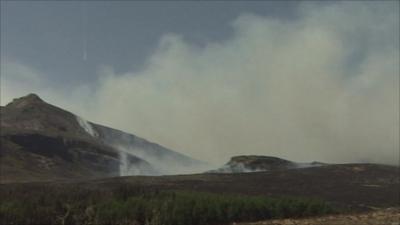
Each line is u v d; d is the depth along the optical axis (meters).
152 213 129.62
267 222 77.38
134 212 131.88
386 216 61.25
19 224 138.50
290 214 111.94
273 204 115.06
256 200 118.94
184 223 124.31
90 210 139.62
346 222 60.94
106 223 134.50
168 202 130.62
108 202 140.75
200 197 132.12
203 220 122.62
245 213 117.69
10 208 140.12
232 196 134.88
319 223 64.19
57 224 140.00
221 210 121.25
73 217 140.62
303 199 115.44
